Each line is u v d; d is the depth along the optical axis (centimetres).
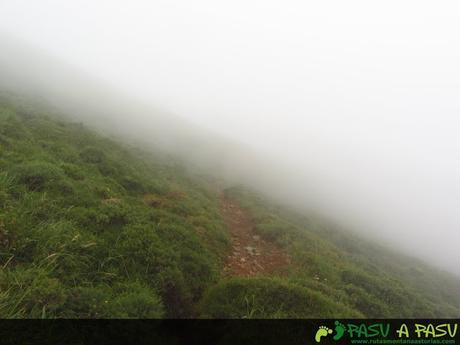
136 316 436
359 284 1030
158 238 697
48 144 1005
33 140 967
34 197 623
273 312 558
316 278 957
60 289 425
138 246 631
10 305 374
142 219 763
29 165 721
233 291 600
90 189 793
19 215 536
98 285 490
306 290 665
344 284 977
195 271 673
